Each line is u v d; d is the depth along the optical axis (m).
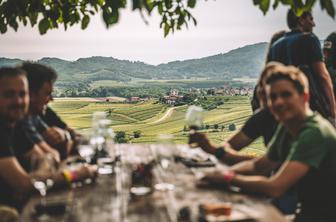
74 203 2.62
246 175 3.52
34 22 4.68
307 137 2.92
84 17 4.84
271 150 3.52
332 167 2.93
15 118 3.30
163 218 2.35
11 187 3.14
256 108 4.91
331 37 5.34
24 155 3.54
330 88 4.58
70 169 3.12
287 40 4.69
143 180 3.10
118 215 2.39
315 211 2.99
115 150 4.44
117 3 3.47
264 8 3.17
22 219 2.34
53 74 4.24
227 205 2.39
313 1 3.04
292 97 3.02
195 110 4.06
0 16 4.54
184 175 3.33
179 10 4.94
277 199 3.65
